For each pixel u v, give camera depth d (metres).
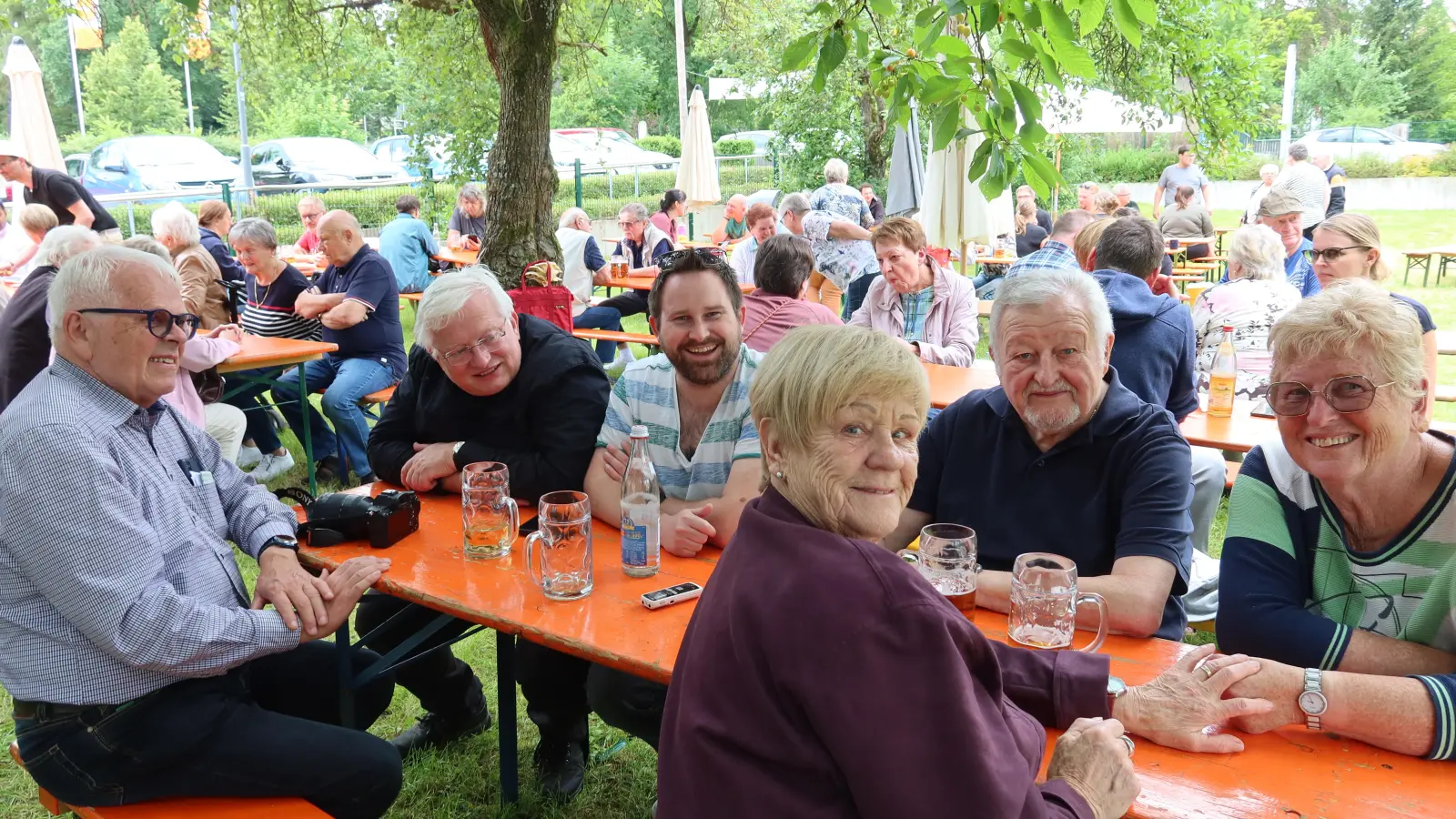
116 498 1.80
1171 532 1.91
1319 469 1.57
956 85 2.23
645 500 2.04
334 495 2.34
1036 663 1.49
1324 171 10.85
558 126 29.78
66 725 1.84
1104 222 4.20
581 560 1.95
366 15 9.40
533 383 2.52
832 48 2.46
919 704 1.02
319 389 5.31
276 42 9.39
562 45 10.02
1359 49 34.19
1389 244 14.99
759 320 4.33
